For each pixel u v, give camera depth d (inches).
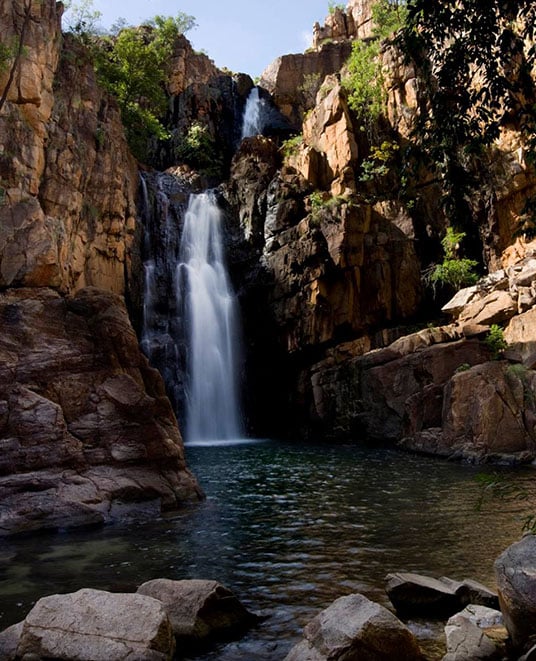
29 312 549.0
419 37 251.4
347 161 1338.6
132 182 1296.8
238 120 1898.4
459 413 850.8
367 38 1636.3
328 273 1224.8
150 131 1635.1
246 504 525.7
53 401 512.4
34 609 224.1
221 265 1405.0
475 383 845.8
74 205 876.6
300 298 1245.7
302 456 894.4
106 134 1021.2
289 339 1266.0
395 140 1349.7
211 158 1764.3
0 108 732.0
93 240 970.1
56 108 881.5
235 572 330.0
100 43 1717.5
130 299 1115.3
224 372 1327.5
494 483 308.7
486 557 350.0
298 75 1951.3
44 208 811.4
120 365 561.6
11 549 381.7
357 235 1227.9
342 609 212.5
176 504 510.3
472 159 1157.1
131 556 363.9
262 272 1321.4
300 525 441.7
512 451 792.3
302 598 288.4
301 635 245.3
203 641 237.6
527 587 193.9
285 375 1316.4
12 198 663.1
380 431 1026.1
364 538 400.5
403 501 527.8
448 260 1209.4
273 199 1343.5
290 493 579.8
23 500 443.5
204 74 2102.6
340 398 1141.7
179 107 1836.9
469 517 458.3
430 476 671.1
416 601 265.3
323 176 1390.3
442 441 861.8
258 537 407.8
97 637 209.8
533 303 950.4
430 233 1269.7
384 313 1233.4
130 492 485.7
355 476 683.4
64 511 444.5
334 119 1391.5
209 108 1838.1
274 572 329.1
